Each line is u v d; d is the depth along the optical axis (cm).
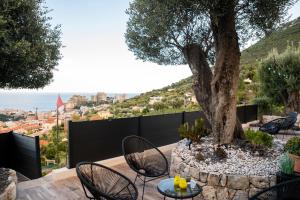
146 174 350
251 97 1295
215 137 476
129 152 416
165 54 595
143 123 606
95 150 498
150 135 627
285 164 321
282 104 1131
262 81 1152
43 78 324
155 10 459
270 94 1136
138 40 566
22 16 287
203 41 556
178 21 455
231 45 440
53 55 325
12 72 280
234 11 421
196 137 472
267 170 362
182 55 610
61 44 337
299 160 331
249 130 521
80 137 471
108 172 302
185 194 260
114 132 535
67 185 407
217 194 351
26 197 360
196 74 512
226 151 433
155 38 542
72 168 457
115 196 262
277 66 1087
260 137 458
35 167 429
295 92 1057
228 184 344
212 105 481
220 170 365
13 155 475
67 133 456
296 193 240
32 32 295
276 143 519
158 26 481
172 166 445
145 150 536
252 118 1145
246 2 408
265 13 409
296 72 1043
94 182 270
